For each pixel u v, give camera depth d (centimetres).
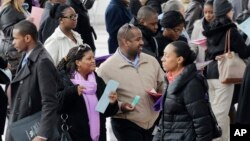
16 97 991
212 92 1302
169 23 1211
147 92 1098
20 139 984
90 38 1537
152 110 1107
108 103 1041
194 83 945
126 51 1102
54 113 976
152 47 1219
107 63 1107
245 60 1278
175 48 970
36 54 983
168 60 975
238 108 1184
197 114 938
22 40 988
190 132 949
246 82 1173
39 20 1431
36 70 978
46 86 970
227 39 1263
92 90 1045
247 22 1256
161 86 1130
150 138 1115
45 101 970
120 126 1102
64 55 1218
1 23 1416
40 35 1399
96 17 2934
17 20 1406
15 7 1420
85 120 1033
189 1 1767
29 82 981
